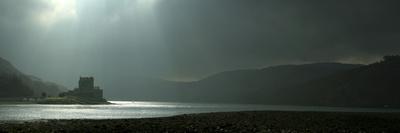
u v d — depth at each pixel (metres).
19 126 42.09
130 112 177.38
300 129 44.44
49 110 184.88
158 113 166.00
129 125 44.03
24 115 117.50
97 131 39.25
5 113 130.12
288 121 52.41
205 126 44.00
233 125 45.62
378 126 51.12
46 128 40.56
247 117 56.75
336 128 46.53
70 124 45.31
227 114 62.72
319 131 43.44
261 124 47.66
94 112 170.00
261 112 68.12
